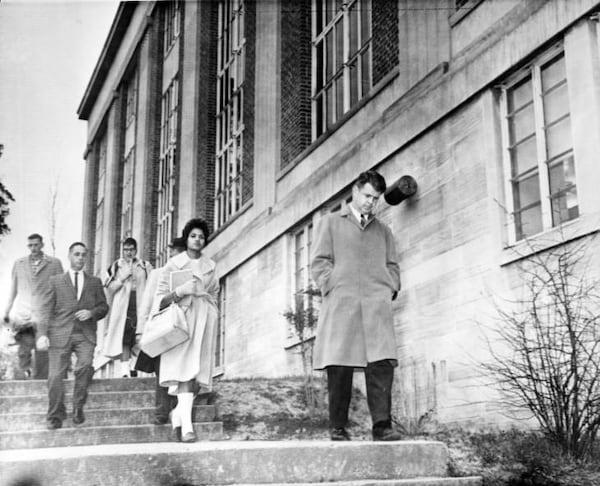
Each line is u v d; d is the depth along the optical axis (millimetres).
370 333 6039
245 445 5324
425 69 9633
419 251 9211
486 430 7488
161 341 6383
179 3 22062
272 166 14609
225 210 18062
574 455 5680
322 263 6203
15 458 4746
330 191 11766
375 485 4898
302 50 14250
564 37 7293
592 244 6559
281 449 5047
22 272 8469
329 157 12250
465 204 8461
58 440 7555
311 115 13938
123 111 24844
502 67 8062
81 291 8219
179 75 21062
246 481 4945
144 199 22109
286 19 15141
